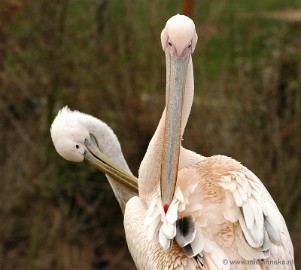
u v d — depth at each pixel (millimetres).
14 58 15594
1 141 15539
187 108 7406
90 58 15875
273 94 15141
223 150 14938
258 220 6133
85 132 9562
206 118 15125
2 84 15578
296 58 15461
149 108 16109
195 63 16094
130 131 16125
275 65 15445
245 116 15094
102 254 15938
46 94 15477
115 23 16203
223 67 15742
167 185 6449
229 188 6367
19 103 15625
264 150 14867
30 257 15109
